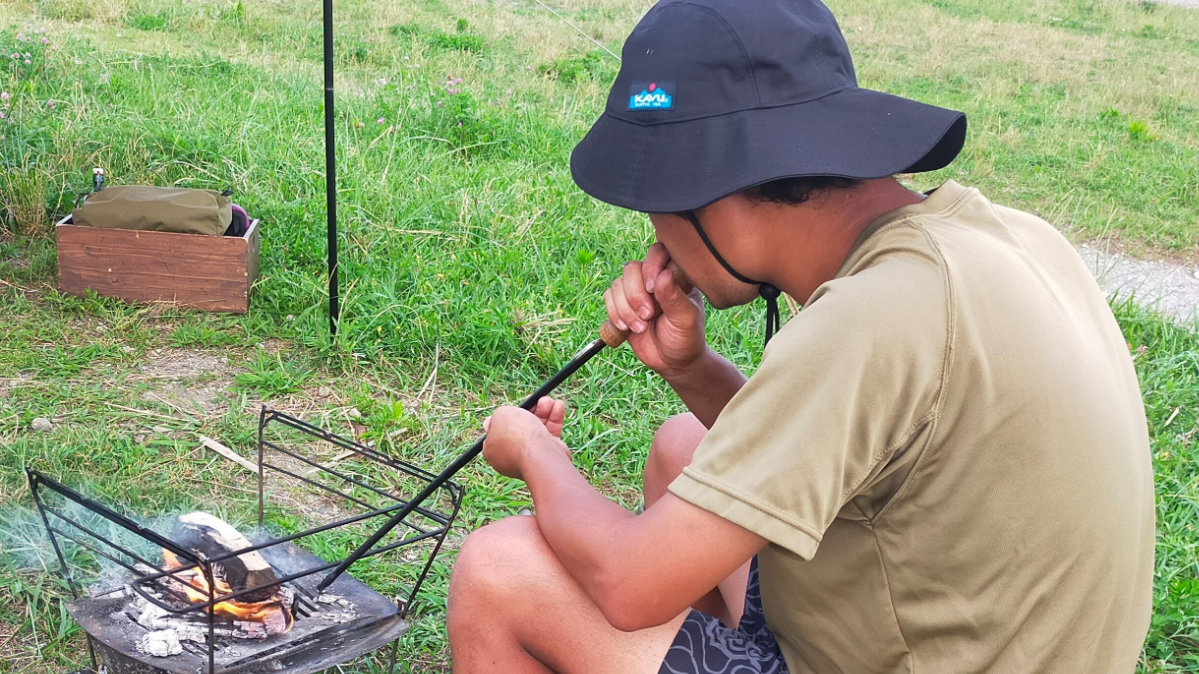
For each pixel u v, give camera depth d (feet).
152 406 10.85
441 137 20.77
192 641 6.18
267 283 13.57
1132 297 16.05
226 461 9.98
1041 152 26.53
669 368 5.99
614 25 37.96
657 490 6.79
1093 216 21.97
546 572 5.28
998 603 4.39
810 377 4.25
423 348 12.42
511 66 30.07
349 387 11.75
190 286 12.96
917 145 4.46
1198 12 53.83
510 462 5.70
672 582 4.47
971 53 40.42
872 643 4.77
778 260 4.88
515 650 5.40
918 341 4.19
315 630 6.41
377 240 14.89
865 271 4.42
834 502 4.29
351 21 33.27
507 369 12.49
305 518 9.24
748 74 4.60
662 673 5.10
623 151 4.79
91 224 12.79
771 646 5.51
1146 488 4.66
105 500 9.00
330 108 11.92
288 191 16.31
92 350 11.76
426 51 30.07
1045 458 4.20
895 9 48.55
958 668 4.55
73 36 25.89
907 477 4.40
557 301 13.62
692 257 5.06
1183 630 8.75
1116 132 29.68
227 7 32.55
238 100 21.50
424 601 8.27
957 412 4.23
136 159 16.53
